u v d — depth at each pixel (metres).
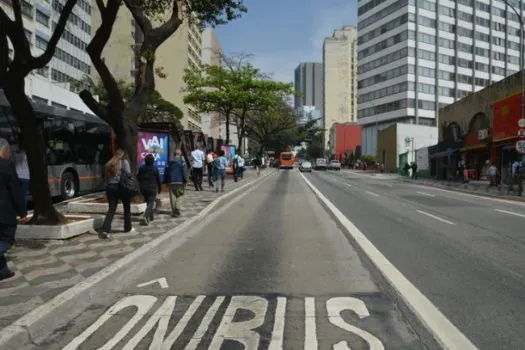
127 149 13.91
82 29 67.31
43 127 16.12
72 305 6.03
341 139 124.00
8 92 9.63
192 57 93.25
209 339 5.10
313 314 5.87
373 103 105.38
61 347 4.90
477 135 39.94
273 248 9.95
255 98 37.22
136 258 8.39
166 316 5.80
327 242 10.66
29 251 8.86
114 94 13.64
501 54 107.44
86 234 10.65
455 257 9.11
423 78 97.62
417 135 68.94
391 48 100.06
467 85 102.38
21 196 6.93
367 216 15.46
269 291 6.83
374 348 4.86
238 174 35.81
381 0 102.50
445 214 16.27
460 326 5.43
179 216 13.91
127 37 74.50
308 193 25.52
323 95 151.88
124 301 6.39
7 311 5.49
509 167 34.31
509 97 33.50
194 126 97.69
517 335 5.17
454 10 100.88
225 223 13.68
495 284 7.20
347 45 146.62
